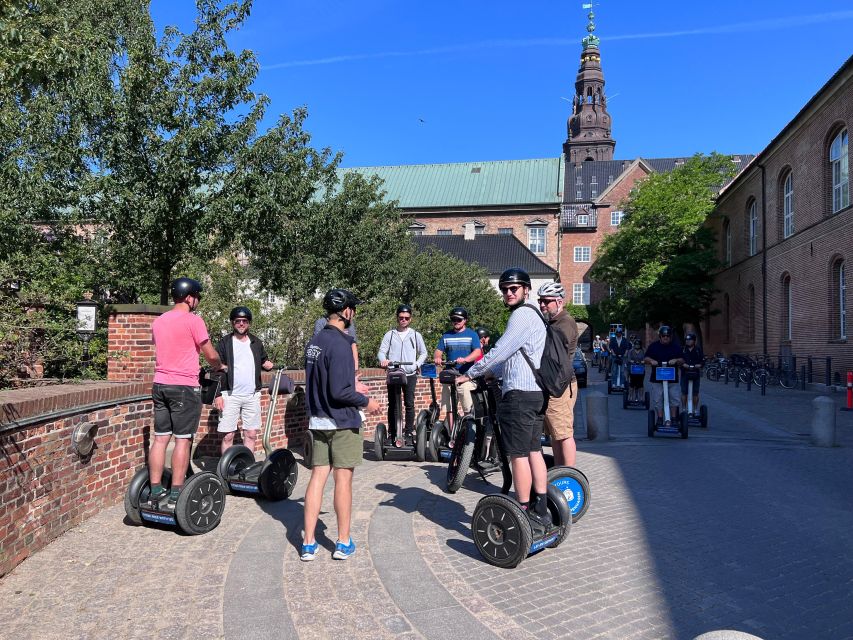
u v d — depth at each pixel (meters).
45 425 4.74
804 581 4.31
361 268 19.47
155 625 3.52
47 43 8.16
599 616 3.72
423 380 13.17
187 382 5.20
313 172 14.84
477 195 69.75
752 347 32.56
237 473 6.32
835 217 22.03
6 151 11.05
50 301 8.71
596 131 90.12
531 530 4.43
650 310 38.81
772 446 9.78
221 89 11.30
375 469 7.89
